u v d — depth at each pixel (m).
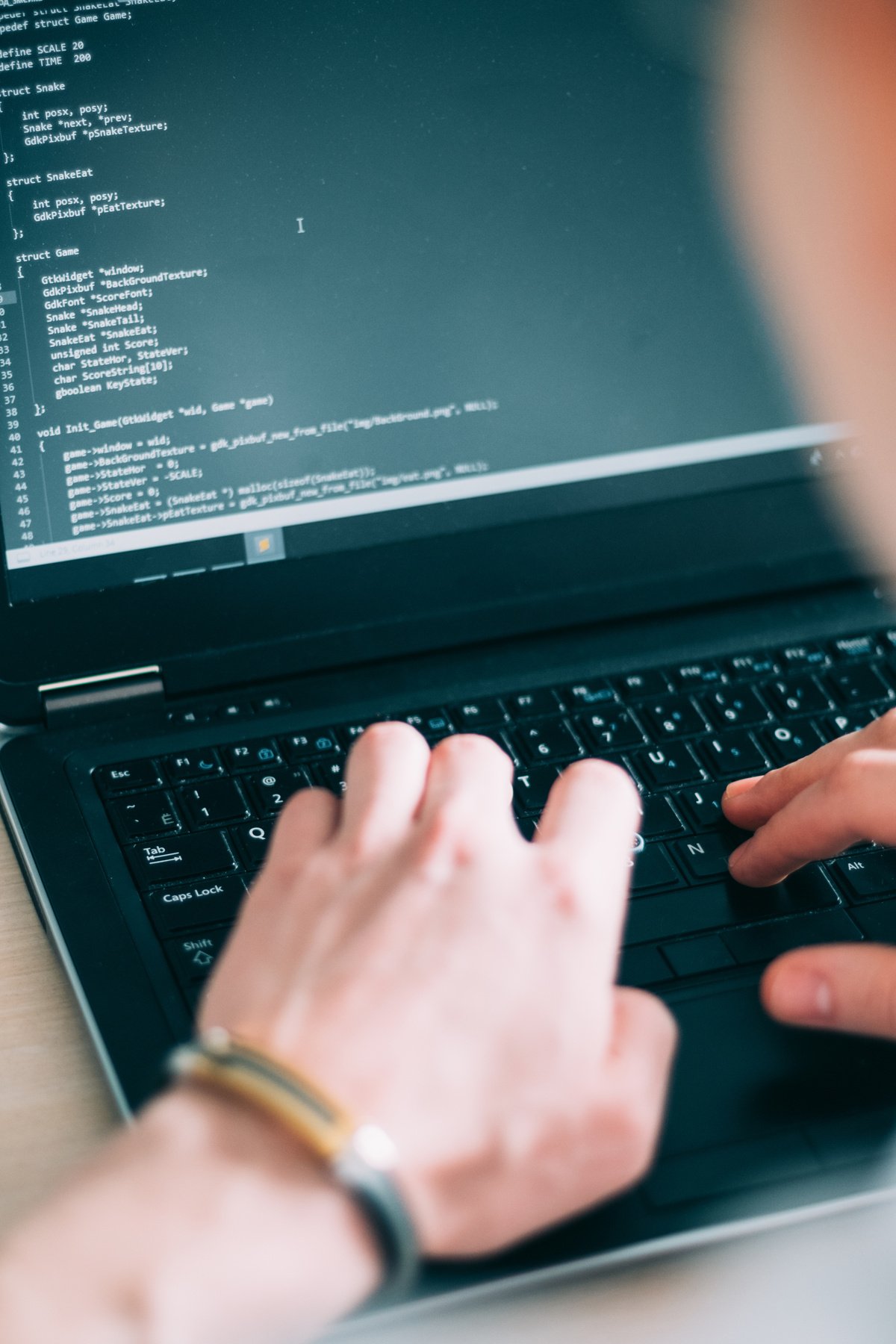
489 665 0.70
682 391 0.70
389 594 0.69
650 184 0.68
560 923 0.42
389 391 0.66
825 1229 0.46
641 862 0.59
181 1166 0.35
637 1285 0.44
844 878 0.58
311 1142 0.35
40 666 0.65
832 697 0.69
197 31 0.62
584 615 0.72
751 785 0.61
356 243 0.65
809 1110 0.49
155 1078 0.49
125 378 0.63
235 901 0.56
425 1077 0.37
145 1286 0.32
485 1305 0.43
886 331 0.71
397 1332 0.42
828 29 0.67
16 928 0.58
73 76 0.61
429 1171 0.36
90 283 0.62
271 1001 0.40
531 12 0.65
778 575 0.74
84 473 0.63
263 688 0.68
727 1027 0.52
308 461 0.66
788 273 0.70
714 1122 0.48
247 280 0.64
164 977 0.53
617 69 0.66
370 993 0.39
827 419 0.73
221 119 0.62
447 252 0.66
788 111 0.68
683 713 0.67
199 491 0.65
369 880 0.43
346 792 0.49
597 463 0.70
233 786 0.62
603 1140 0.40
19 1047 0.52
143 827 0.59
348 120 0.64
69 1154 0.48
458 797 0.46
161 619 0.66
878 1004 0.47
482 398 0.68
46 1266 0.32
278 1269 0.33
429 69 0.64
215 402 0.64
